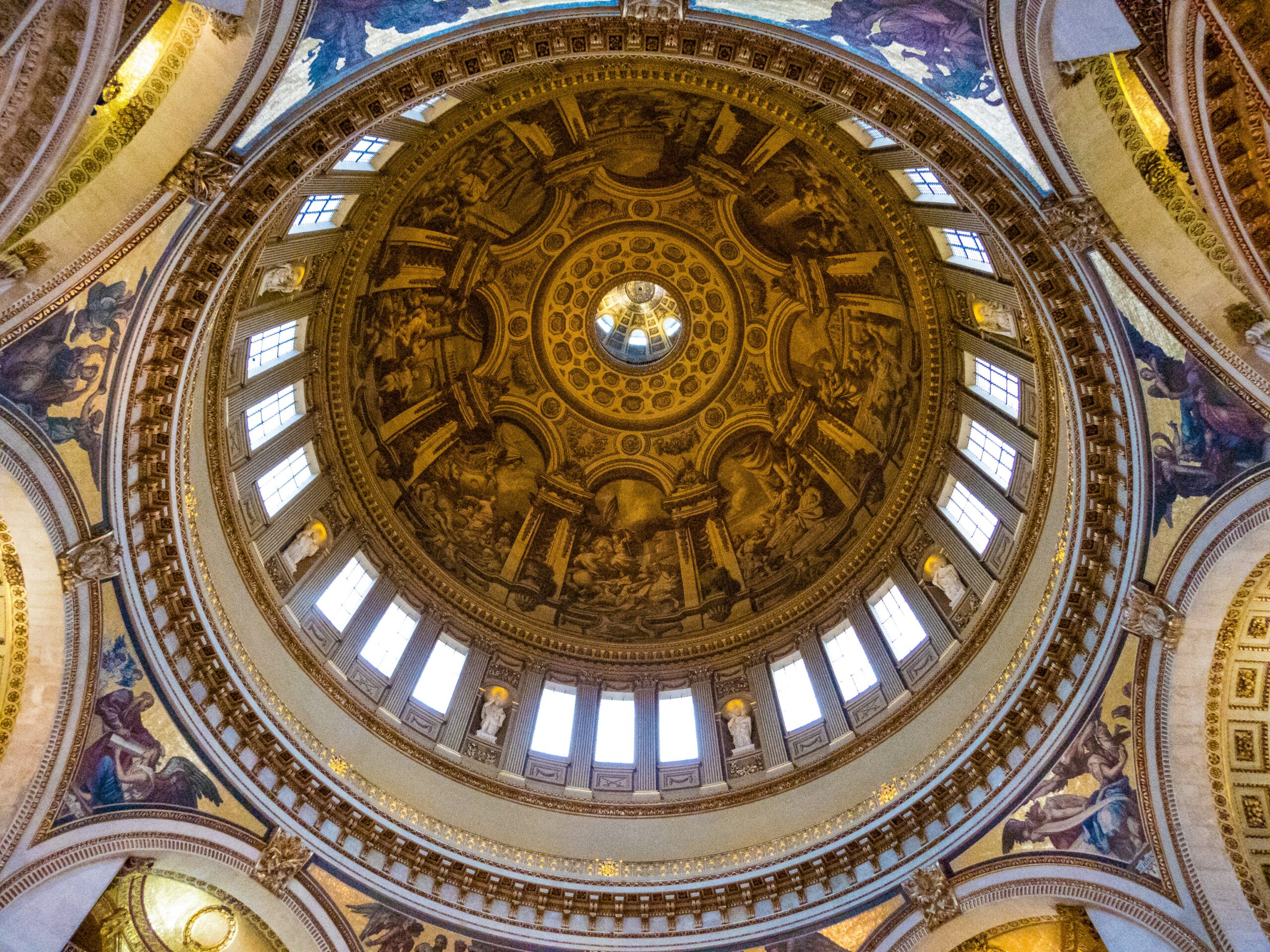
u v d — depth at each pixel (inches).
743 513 1497.3
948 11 567.8
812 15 619.2
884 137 1005.2
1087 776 812.0
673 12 648.4
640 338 1715.1
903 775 982.4
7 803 705.0
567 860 1019.3
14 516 698.2
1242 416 665.6
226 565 978.1
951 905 842.8
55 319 651.5
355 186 1100.5
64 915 703.7
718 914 930.7
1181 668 755.4
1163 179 611.2
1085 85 588.1
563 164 1379.2
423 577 1337.4
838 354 1448.1
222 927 854.5
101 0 527.2
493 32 663.1
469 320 1510.8
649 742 1229.7
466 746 1153.4
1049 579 911.7
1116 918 770.8
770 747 1165.7
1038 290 732.7
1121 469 767.1
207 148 636.1
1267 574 711.1
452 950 880.3
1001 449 1115.9
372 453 1350.9
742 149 1290.6
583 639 1390.3
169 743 806.5
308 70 626.8
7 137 547.8
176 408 780.0
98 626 756.0
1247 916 714.8
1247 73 486.9
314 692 1028.5
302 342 1219.2
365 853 905.5
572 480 1565.0
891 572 1264.8
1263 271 560.4
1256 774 748.6
